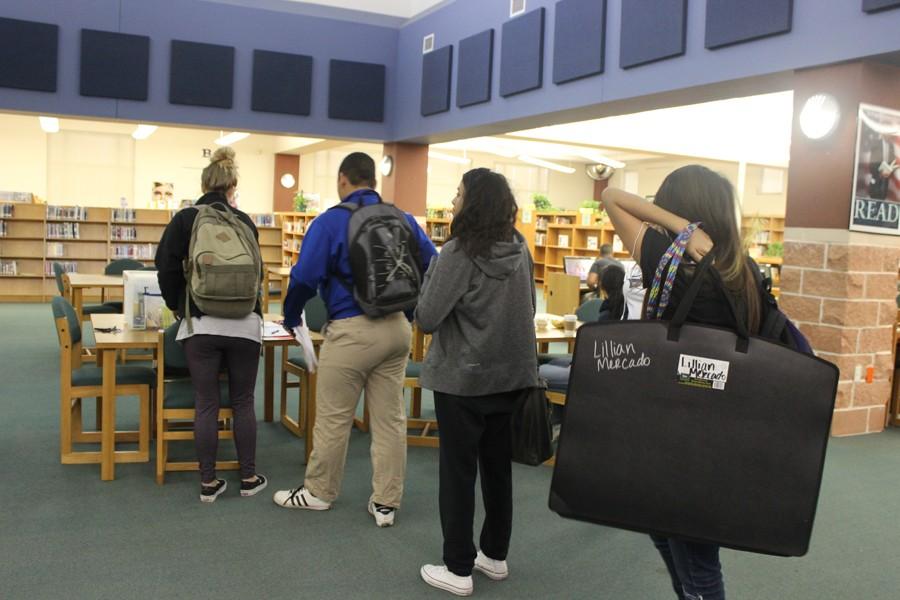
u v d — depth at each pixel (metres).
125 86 8.91
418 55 9.52
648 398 1.47
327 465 3.21
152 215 12.30
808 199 4.93
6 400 5.06
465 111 8.59
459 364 2.36
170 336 3.54
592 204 14.59
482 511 3.37
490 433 2.54
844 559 3.03
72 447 4.05
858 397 4.98
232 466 3.76
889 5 4.30
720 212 1.59
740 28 5.20
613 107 6.79
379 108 10.05
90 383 3.76
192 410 3.56
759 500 1.42
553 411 4.42
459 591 2.55
